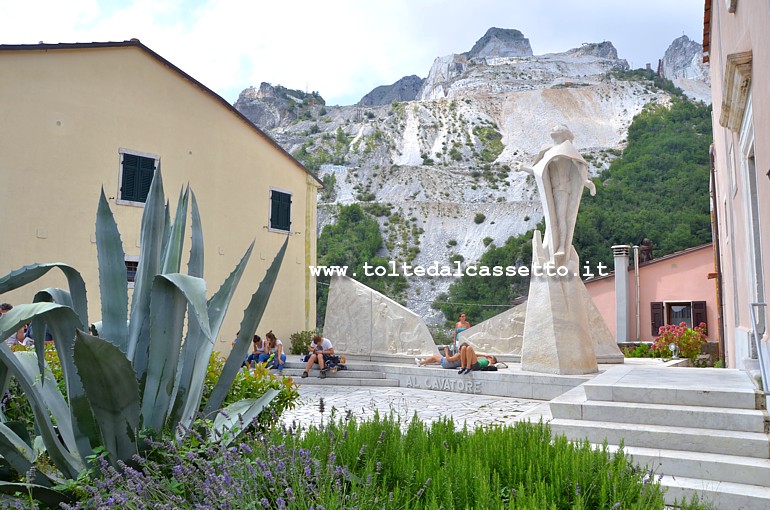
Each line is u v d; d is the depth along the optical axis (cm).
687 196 7838
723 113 880
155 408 421
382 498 326
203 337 479
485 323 1605
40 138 1463
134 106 1642
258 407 496
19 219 1418
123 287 451
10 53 1427
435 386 1349
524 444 429
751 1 689
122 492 329
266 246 1983
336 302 1750
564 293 1217
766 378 621
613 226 7300
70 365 394
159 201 458
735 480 522
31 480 371
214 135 1838
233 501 309
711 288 2630
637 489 338
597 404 665
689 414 612
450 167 14700
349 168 14250
